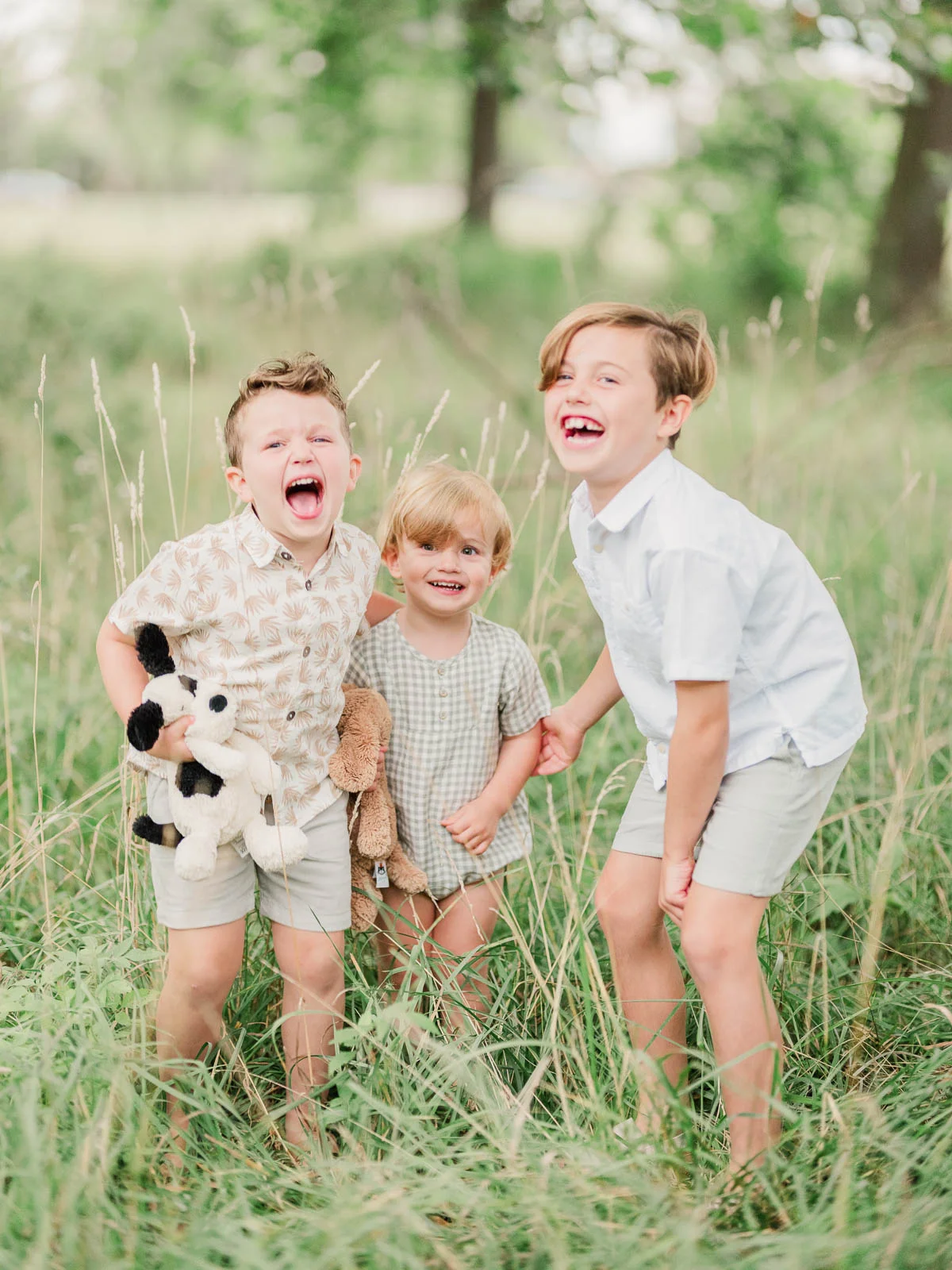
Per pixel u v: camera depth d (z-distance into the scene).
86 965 2.25
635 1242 1.74
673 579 2.00
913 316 9.54
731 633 1.99
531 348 8.78
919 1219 1.78
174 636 2.23
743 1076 2.04
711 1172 2.05
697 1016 2.46
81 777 3.09
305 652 2.22
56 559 3.93
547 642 3.86
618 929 2.30
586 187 13.26
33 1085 1.87
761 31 6.50
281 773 2.25
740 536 2.05
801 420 4.78
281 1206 1.91
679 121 10.23
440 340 7.80
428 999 2.48
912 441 6.12
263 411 2.18
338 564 2.29
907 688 3.31
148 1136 1.96
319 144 14.34
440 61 9.84
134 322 8.05
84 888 2.65
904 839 2.91
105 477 2.73
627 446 2.08
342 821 2.34
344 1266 1.66
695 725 2.00
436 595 2.41
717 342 9.02
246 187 25.03
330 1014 2.26
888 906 2.85
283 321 6.34
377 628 2.52
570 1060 2.24
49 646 3.45
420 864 2.49
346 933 2.60
